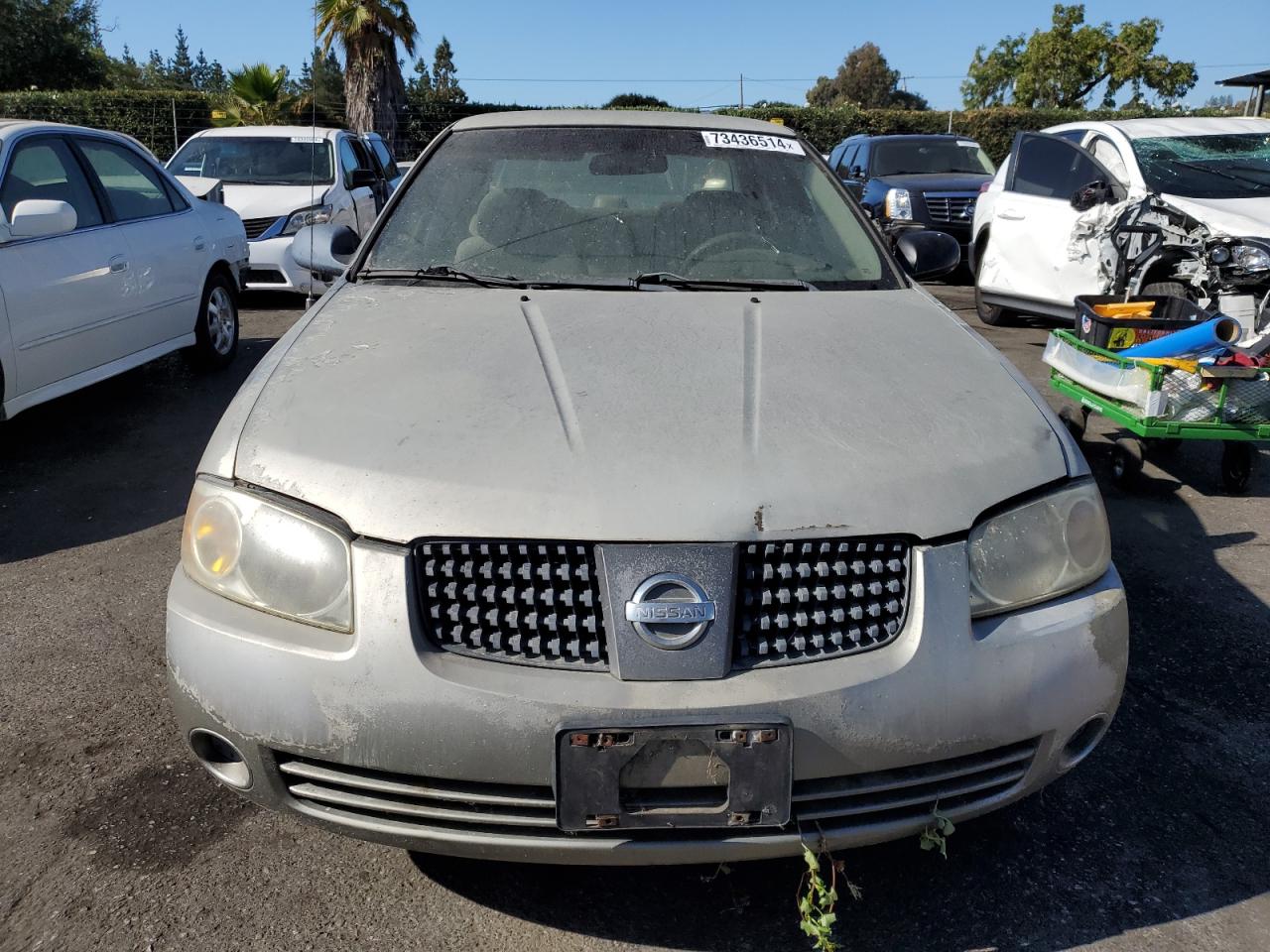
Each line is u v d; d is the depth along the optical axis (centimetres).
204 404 606
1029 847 236
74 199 529
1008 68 5166
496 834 182
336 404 213
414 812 183
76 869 223
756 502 185
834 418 208
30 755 265
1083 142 750
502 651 180
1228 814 248
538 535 180
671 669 175
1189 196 644
